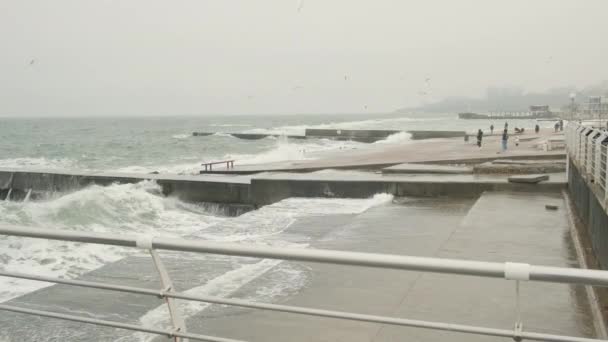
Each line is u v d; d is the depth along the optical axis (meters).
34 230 2.91
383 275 7.35
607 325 5.45
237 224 12.81
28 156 52.56
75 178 21.14
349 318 2.43
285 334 5.18
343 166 22.91
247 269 8.22
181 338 2.80
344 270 7.64
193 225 16.02
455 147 34.31
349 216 13.80
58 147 64.25
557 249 8.88
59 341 5.59
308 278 7.31
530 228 10.48
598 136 10.16
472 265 2.12
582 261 8.11
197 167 34.28
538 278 2.05
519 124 114.75
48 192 21.73
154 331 2.82
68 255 11.12
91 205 15.78
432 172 19.06
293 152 38.28
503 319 5.69
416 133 54.09
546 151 26.88
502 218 11.52
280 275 7.51
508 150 29.66
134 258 9.32
